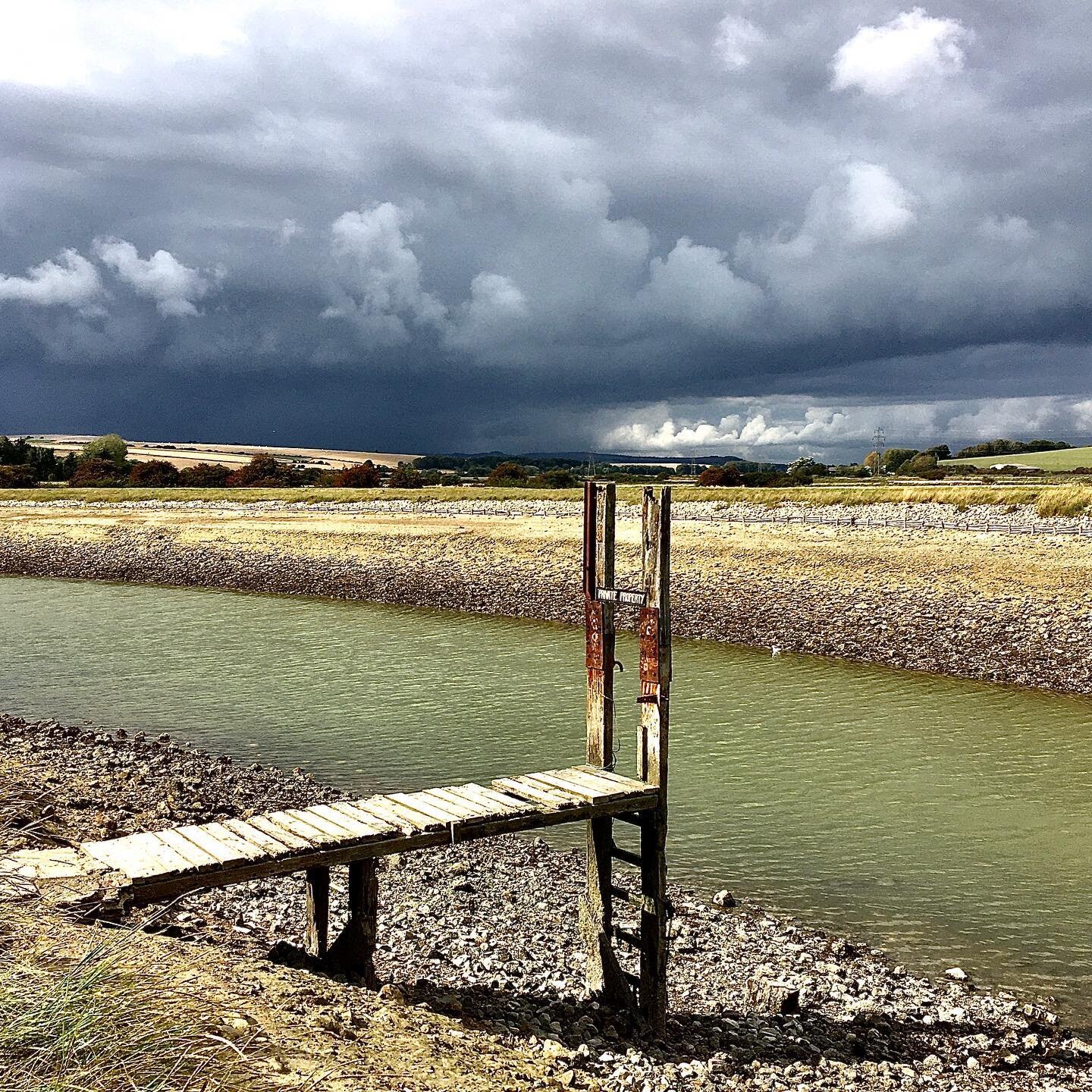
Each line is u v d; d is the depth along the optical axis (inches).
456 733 975.6
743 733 987.9
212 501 3673.7
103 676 1262.3
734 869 649.6
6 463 5511.8
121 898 327.9
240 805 709.9
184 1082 243.8
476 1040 347.9
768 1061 400.8
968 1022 460.1
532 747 925.8
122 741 898.1
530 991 436.1
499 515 2893.7
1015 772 860.0
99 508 3555.6
